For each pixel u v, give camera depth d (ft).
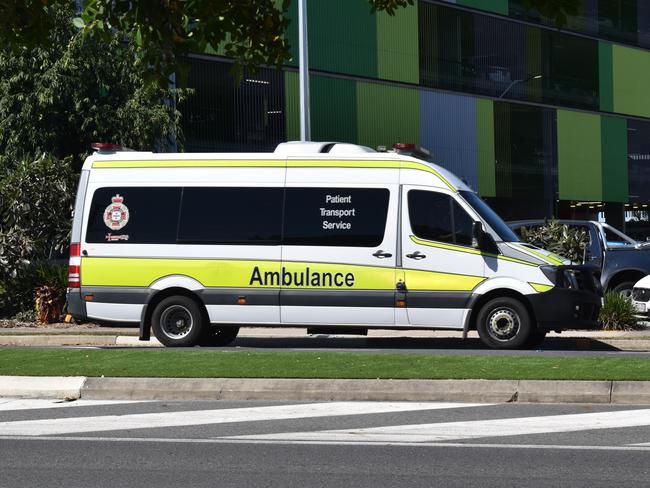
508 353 48.52
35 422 33.88
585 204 156.87
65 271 71.77
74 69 84.79
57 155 87.92
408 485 24.72
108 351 48.49
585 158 154.81
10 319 71.51
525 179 145.38
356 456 28.19
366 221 52.95
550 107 149.28
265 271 53.31
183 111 107.45
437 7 133.80
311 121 119.85
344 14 123.24
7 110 86.58
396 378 39.14
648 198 165.89
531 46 146.30
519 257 51.93
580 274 52.65
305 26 87.76
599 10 157.28
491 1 140.46
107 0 37.29
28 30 37.68
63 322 70.44
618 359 43.73
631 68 162.61
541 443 29.76
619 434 31.07
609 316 64.90
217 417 34.58
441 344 58.54
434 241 52.47
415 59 131.23
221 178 54.29
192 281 53.72
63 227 73.87
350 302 52.65
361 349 52.06
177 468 26.84
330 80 122.01
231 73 40.04
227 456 28.35
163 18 36.52
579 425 32.55
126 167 55.16
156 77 38.27
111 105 88.02
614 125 159.84
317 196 53.47
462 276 52.16
